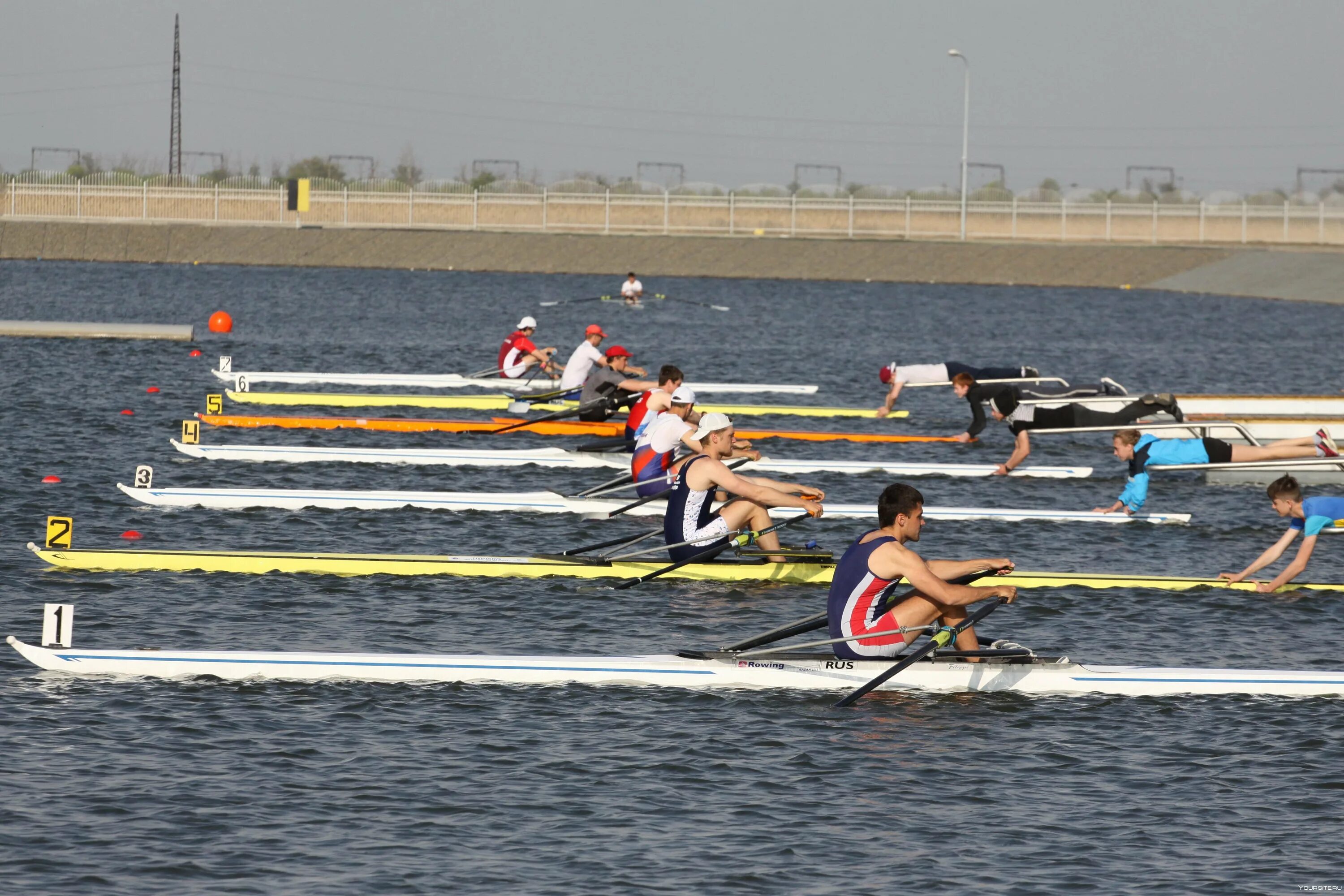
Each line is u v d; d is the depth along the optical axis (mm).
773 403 87625
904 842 24406
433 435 69938
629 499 52438
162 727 28766
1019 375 76250
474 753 27922
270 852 23469
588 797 25984
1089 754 28594
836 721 30281
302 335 121812
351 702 30609
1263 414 76938
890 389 89688
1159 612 39719
